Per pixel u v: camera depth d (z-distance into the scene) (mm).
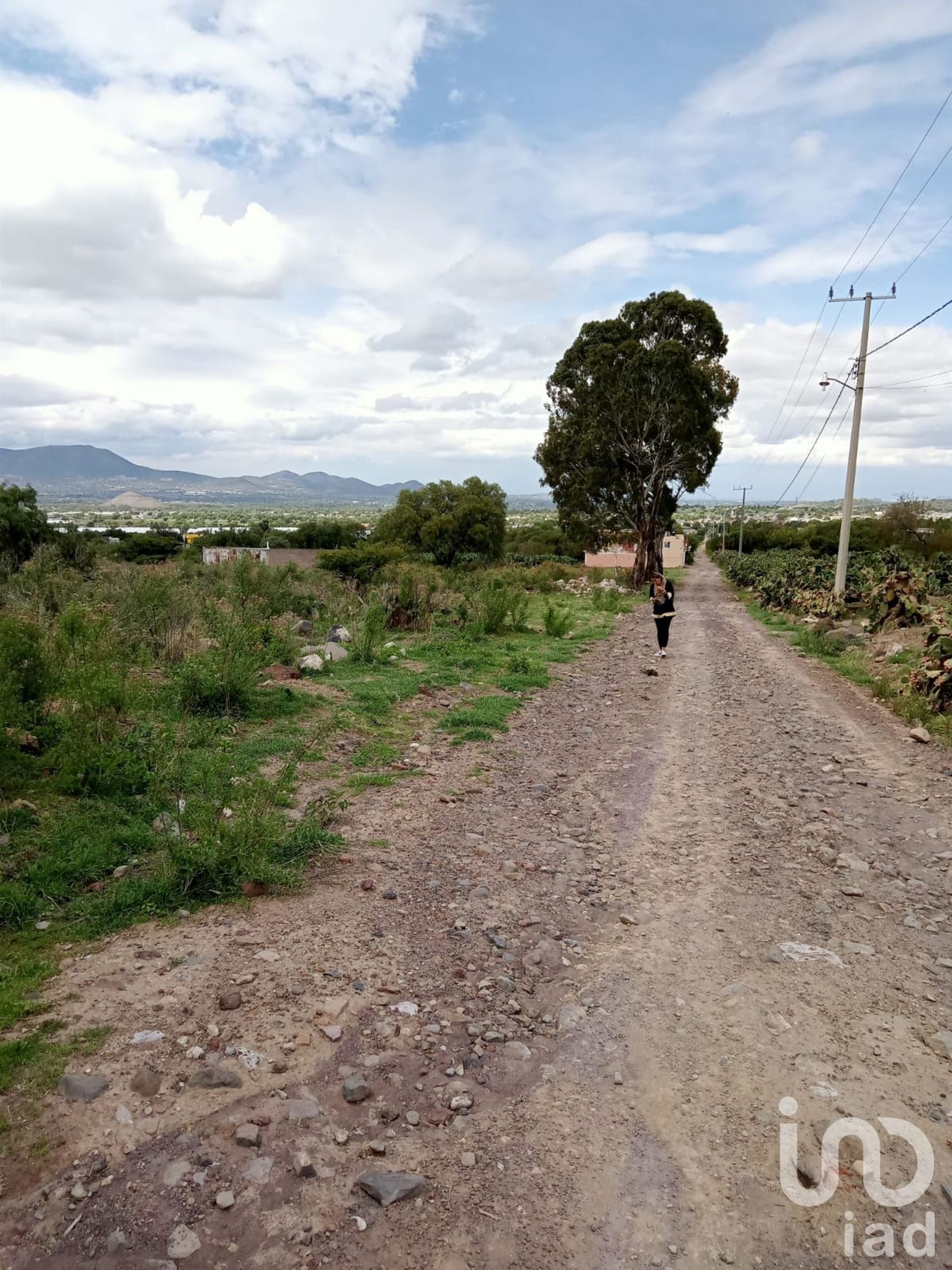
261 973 3953
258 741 7918
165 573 16172
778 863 5996
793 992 4180
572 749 9297
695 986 4230
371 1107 3125
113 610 11234
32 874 4574
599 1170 2900
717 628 24484
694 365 36312
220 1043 3375
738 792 7758
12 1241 2357
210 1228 2488
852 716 11344
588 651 18281
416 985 4047
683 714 11445
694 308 39031
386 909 4867
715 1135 3109
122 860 4957
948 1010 4043
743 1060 3582
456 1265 2465
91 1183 2594
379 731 9188
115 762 5863
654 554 41938
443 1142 2984
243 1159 2764
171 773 5688
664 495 43562
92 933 4184
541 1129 3102
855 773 8383
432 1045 3561
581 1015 3924
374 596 18859
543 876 5637
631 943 4723
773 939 4797
